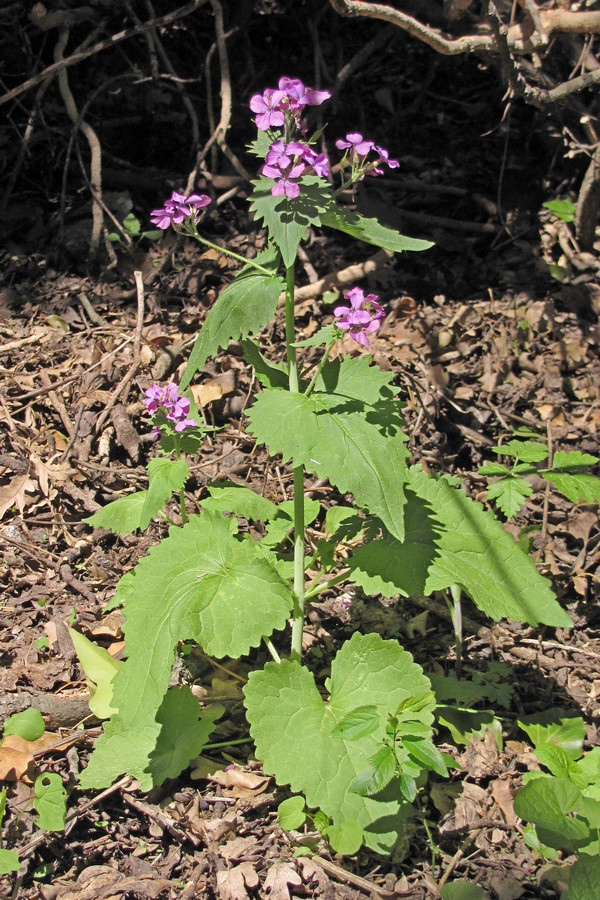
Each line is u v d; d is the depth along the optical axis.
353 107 2.60
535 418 1.82
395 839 1.26
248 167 2.43
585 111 2.08
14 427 1.69
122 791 1.34
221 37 2.16
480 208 2.35
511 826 1.33
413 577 1.36
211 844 1.30
